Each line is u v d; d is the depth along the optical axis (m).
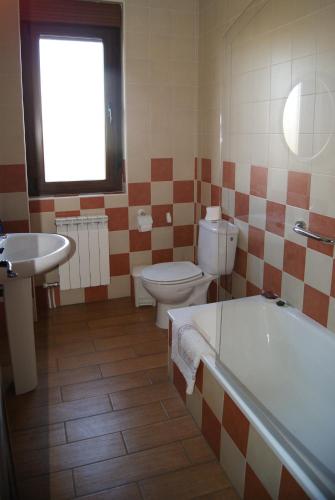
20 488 1.76
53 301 3.45
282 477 1.45
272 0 2.29
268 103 2.42
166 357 2.76
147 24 3.20
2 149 2.89
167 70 3.32
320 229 2.13
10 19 2.73
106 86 3.30
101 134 3.41
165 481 1.81
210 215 3.06
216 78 3.08
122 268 3.57
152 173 3.46
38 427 2.11
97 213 3.38
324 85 2.00
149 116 3.35
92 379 2.51
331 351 1.98
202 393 2.04
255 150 2.59
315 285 2.19
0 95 2.82
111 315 3.34
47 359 2.72
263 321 2.35
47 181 3.34
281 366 2.21
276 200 2.44
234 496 1.74
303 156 2.20
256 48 2.47
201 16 3.25
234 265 2.95
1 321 3.03
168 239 3.64
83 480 1.80
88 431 2.08
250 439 1.63
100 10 3.12
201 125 3.40
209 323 2.30
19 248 2.53
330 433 1.68
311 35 2.05
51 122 3.26
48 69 3.17
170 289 2.91
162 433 2.08
